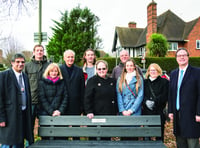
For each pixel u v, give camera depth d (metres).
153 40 24.55
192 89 3.47
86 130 3.47
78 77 4.11
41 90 3.81
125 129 3.44
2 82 3.35
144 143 3.34
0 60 33.97
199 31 30.88
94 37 25.97
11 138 3.31
